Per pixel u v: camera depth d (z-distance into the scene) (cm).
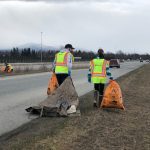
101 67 1381
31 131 975
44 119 1151
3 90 2056
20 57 11506
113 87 1338
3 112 1288
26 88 2195
